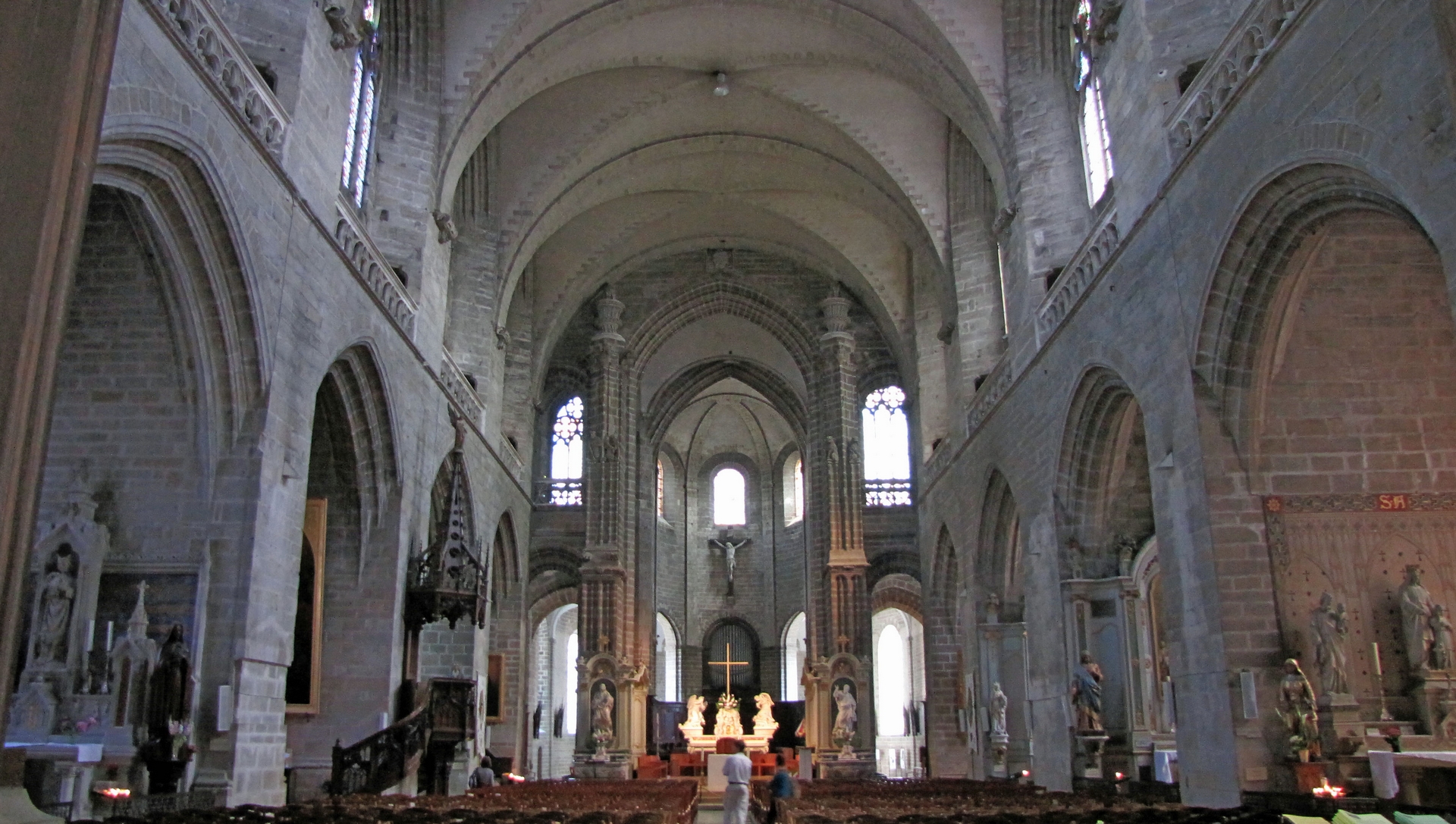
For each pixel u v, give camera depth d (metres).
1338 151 12.78
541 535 43.41
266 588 16.58
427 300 25.45
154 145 13.92
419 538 24.88
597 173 35.69
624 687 40.00
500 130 33.47
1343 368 16.20
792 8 28.77
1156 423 17.89
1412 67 11.44
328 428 22.47
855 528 40.31
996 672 29.56
